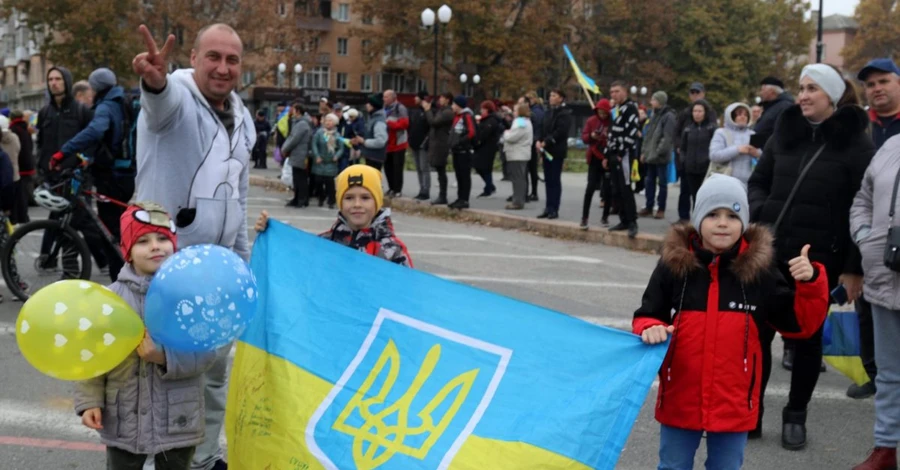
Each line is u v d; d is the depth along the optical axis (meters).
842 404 5.79
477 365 3.51
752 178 5.40
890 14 77.81
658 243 11.41
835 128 4.91
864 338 5.88
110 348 2.97
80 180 7.78
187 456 3.51
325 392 3.59
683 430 3.71
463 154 14.68
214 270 3.01
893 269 4.28
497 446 3.31
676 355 3.66
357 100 74.75
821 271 3.60
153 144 3.88
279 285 3.87
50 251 7.96
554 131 13.35
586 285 9.21
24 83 73.50
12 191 8.19
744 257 3.61
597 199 17.50
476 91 60.94
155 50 3.62
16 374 5.94
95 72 7.79
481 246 11.80
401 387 3.54
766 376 4.96
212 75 3.93
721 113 67.81
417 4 57.75
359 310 3.74
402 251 4.46
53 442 4.79
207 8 47.09
